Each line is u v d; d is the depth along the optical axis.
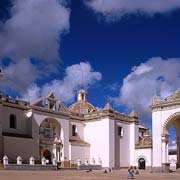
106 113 67.00
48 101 61.34
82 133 70.19
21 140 54.50
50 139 60.97
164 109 56.53
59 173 43.41
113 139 66.81
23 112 58.03
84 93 84.25
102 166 65.56
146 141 69.62
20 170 46.50
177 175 44.91
